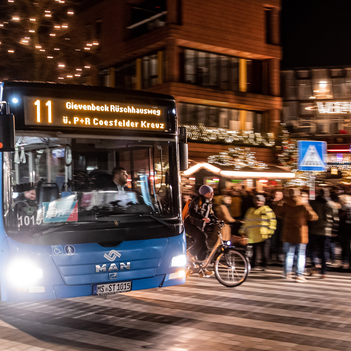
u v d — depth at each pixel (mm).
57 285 6188
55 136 6613
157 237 6816
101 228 6457
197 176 29672
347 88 46062
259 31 33031
